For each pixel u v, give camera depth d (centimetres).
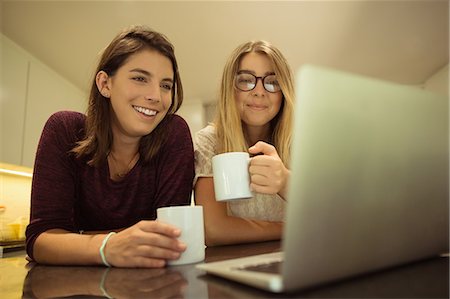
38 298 40
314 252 29
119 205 96
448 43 294
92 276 51
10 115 235
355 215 32
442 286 33
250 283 34
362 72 353
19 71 252
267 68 110
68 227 80
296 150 27
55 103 292
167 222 56
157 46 90
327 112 28
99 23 238
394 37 282
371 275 38
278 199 114
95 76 94
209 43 277
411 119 35
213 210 95
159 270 52
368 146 31
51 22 234
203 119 402
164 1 223
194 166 104
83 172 91
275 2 231
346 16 249
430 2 233
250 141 126
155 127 98
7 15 224
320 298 30
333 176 29
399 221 36
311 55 309
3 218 200
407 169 35
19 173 223
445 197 40
